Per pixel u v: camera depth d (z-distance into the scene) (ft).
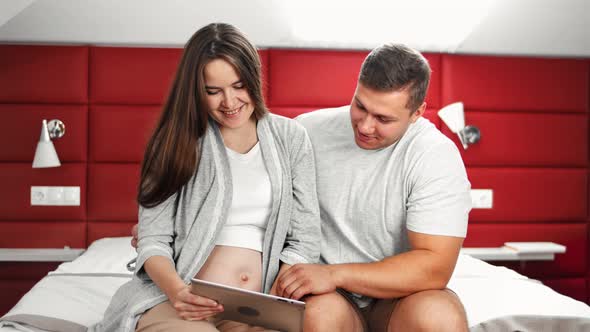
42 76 9.54
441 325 4.25
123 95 9.70
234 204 4.92
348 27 9.92
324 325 4.25
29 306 5.97
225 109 4.75
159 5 9.66
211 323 4.60
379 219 5.14
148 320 4.35
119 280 7.06
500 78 10.11
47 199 9.58
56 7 9.50
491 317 5.75
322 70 9.91
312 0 9.82
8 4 9.32
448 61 10.04
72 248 9.64
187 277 4.66
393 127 4.84
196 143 4.81
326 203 5.28
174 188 4.76
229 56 4.58
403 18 9.95
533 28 10.11
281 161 5.05
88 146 9.70
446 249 4.75
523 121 10.16
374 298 5.15
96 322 5.70
